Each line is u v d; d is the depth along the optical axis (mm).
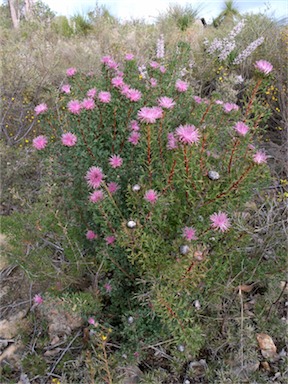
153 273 1728
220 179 1620
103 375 1736
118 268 1996
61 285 2062
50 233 2490
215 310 1993
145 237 1638
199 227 1704
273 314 1988
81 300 1870
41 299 2016
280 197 2396
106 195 1779
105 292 2021
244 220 2098
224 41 4414
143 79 2580
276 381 1771
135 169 2039
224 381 1666
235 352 1824
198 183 1618
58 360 1879
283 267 1908
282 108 3584
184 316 1683
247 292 2195
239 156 1649
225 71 4219
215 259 1792
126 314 1875
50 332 2039
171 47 4703
